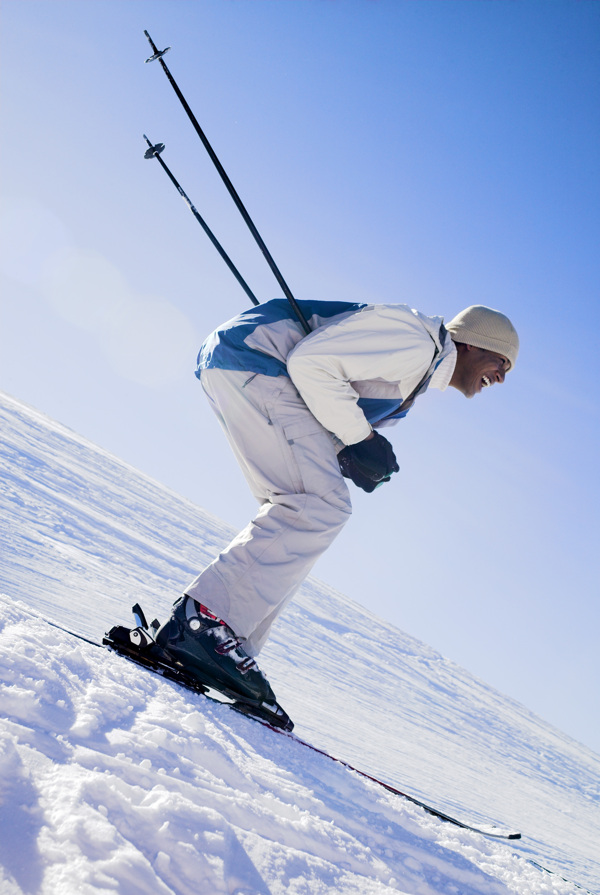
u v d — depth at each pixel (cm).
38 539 380
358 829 105
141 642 145
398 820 124
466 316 190
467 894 103
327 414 164
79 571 331
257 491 172
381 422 191
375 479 179
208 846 71
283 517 159
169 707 108
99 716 88
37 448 1034
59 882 55
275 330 173
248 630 151
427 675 1096
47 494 614
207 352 177
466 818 275
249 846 77
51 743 75
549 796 599
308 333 174
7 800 63
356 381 174
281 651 593
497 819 323
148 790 77
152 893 59
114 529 630
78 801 65
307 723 321
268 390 166
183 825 71
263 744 123
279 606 163
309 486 163
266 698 151
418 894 94
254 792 96
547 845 321
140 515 902
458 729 754
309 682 497
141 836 67
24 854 57
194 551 816
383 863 96
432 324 179
